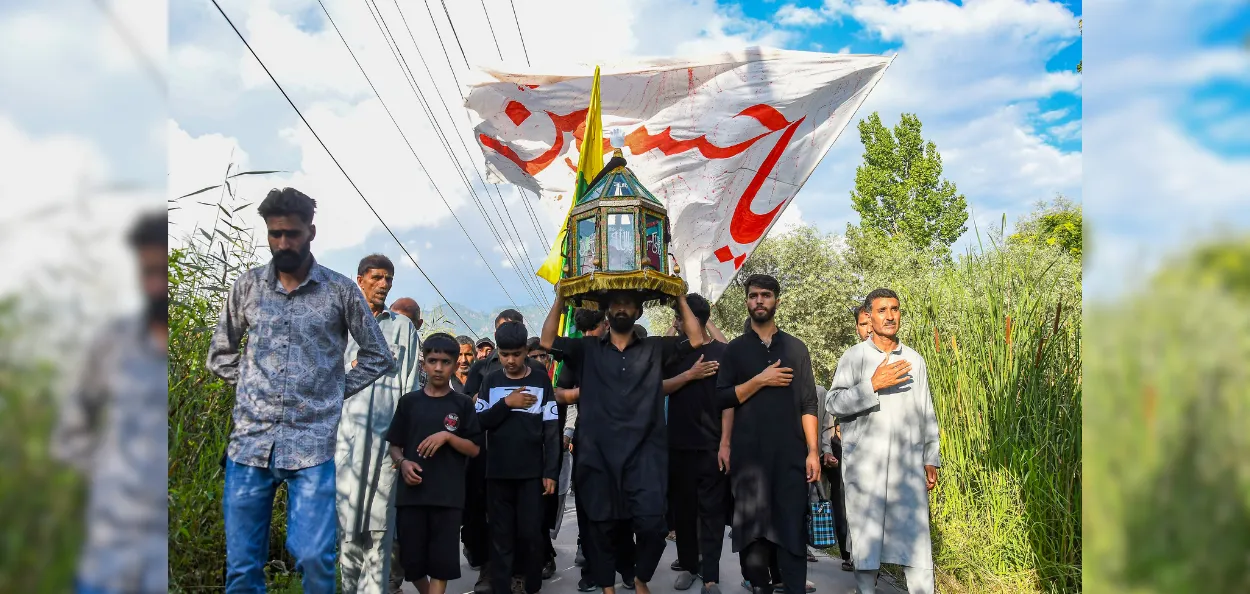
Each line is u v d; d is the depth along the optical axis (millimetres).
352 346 4852
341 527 4637
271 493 3652
